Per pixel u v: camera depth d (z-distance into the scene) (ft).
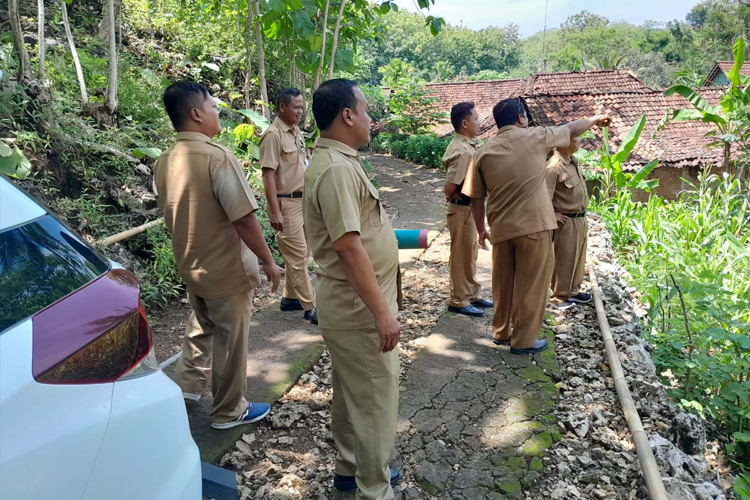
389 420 7.87
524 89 66.28
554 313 16.46
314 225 7.68
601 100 58.13
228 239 9.39
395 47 229.86
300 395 11.81
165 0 35.91
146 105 23.97
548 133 12.76
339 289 7.63
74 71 23.53
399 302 8.39
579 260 16.81
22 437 3.92
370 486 7.89
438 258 22.39
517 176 12.56
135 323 5.06
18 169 15.30
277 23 25.99
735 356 14.99
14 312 4.39
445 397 11.82
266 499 8.78
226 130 26.23
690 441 11.07
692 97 39.68
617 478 9.49
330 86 7.47
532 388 12.18
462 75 222.48
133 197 18.37
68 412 4.23
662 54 213.05
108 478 4.41
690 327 16.16
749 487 9.57
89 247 5.61
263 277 18.85
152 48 32.35
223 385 10.00
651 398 12.03
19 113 17.31
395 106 71.51
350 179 7.18
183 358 10.90
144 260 17.12
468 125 15.12
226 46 34.99
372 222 7.73
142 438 4.74
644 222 28.99
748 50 98.37
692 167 51.93
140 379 4.95
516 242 12.91
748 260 24.84
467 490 9.10
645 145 53.01
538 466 9.66
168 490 4.88
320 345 13.89
